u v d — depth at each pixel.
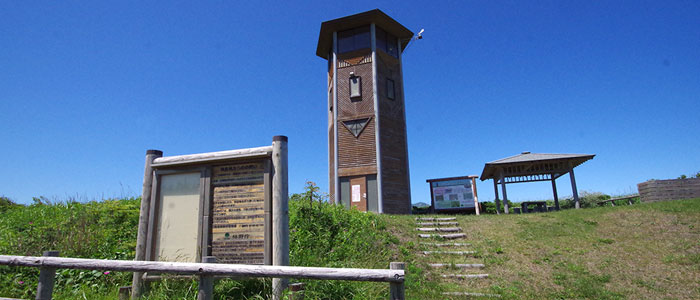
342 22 19.67
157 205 5.94
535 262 8.40
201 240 5.48
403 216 13.00
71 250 7.07
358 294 5.23
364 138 18.47
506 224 11.62
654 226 10.12
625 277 7.35
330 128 20.91
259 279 5.32
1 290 5.71
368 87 19.09
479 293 6.69
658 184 15.06
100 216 8.83
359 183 18.00
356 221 10.10
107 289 5.93
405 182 18.89
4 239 7.34
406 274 7.54
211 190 5.69
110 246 7.55
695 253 8.09
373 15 19.22
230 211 5.49
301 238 8.16
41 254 6.80
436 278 7.59
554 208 18.36
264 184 5.36
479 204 18.89
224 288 5.27
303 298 4.79
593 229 10.43
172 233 5.74
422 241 9.96
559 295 6.69
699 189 14.77
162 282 5.39
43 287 4.32
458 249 9.41
